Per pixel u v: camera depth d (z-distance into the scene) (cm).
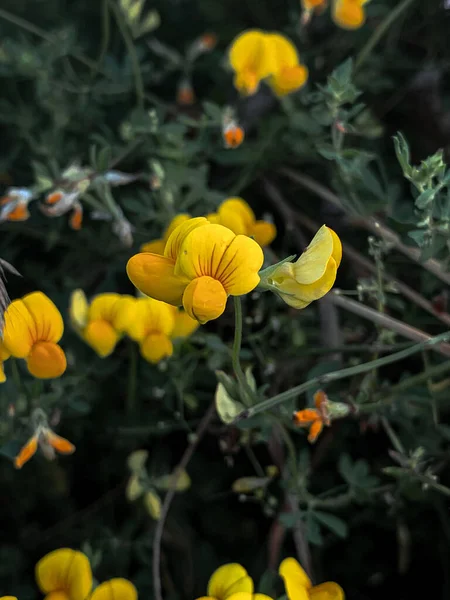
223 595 11
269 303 17
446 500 16
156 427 16
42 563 12
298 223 19
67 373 16
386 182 16
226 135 17
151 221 18
